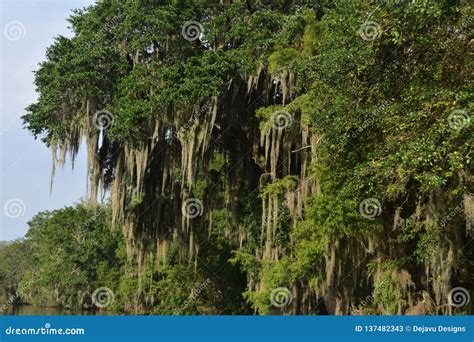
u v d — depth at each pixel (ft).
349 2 67.05
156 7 110.42
